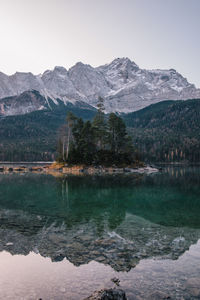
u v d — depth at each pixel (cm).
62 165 8619
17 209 2256
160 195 3192
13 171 8381
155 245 1312
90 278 939
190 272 992
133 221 1855
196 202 2717
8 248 1261
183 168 11925
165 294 822
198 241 1395
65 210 2241
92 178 5509
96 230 1592
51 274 973
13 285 885
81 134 8544
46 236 1455
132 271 999
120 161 8769
